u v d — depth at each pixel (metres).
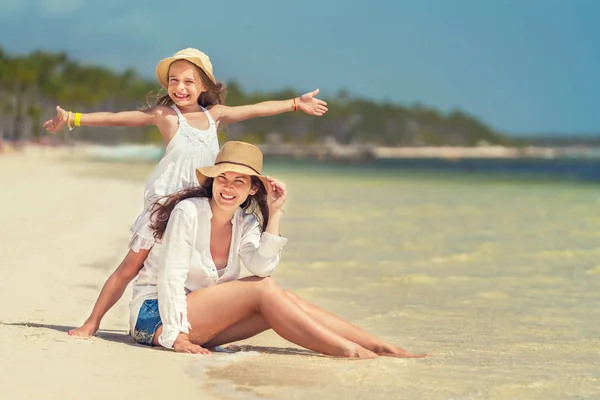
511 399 4.88
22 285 8.55
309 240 14.01
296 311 5.95
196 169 5.94
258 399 4.72
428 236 14.66
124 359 5.54
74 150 108.06
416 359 5.89
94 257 10.95
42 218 15.87
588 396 4.98
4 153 79.75
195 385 4.98
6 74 126.94
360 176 51.47
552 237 14.51
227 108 6.84
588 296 8.89
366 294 8.93
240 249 6.14
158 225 6.09
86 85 161.50
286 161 115.19
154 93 6.75
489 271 10.66
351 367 5.51
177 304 5.93
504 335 6.89
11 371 5.05
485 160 154.25
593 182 42.22
